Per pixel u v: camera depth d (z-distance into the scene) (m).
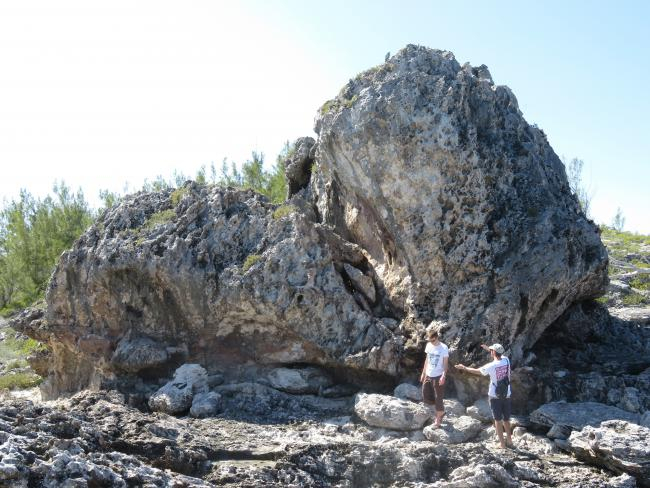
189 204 12.98
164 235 12.38
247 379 11.84
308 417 10.47
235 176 25.64
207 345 12.16
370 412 9.70
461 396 10.70
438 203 11.22
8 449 6.18
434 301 11.24
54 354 13.94
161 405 10.71
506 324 10.62
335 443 8.34
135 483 6.48
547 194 11.57
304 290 11.34
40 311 14.43
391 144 11.23
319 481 7.72
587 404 9.84
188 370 11.39
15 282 28.17
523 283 10.75
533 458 8.66
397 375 11.09
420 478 7.89
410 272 11.52
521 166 11.74
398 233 11.51
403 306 11.62
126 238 12.65
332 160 12.16
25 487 5.76
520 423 9.77
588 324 12.98
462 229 11.18
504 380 9.10
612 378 10.38
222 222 12.38
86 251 12.88
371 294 11.98
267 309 11.40
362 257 12.54
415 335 11.07
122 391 11.87
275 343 11.78
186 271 11.80
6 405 8.01
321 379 11.55
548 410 9.67
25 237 28.22
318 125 12.64
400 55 12.27
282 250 11.67
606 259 11.67
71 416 7.98
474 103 11.83
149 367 11.97
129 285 12.38
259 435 9.21
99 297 12.54
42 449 6.71
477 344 10.63
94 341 12.48
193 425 9.57
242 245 12.22
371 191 11.63
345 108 11.72
